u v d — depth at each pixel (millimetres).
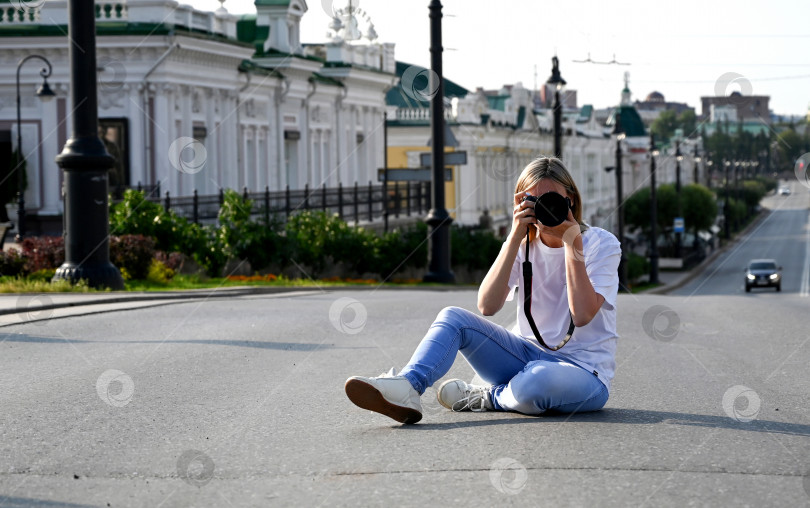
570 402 9648
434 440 8898
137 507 7254
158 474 8148
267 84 74125
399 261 54031
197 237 43219
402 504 7105
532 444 8602
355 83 91062
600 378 9758
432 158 43844
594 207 166000
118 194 59219
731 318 23844
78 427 10062
